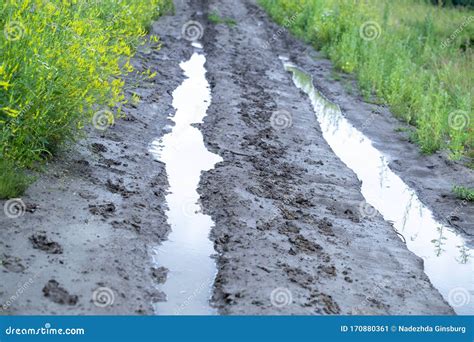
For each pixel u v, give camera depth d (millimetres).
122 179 7391
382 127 11789
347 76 15203
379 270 6523
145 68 12164
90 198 6684
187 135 9570
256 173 8469
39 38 6945
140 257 5934
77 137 7648
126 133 8859
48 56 6855
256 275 5914
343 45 16094
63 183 6793
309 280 5992
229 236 6648
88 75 7352
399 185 9211
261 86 13070
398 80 13359
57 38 7340
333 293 5871
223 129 9992
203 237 6629
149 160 8242
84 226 6102
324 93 13750
